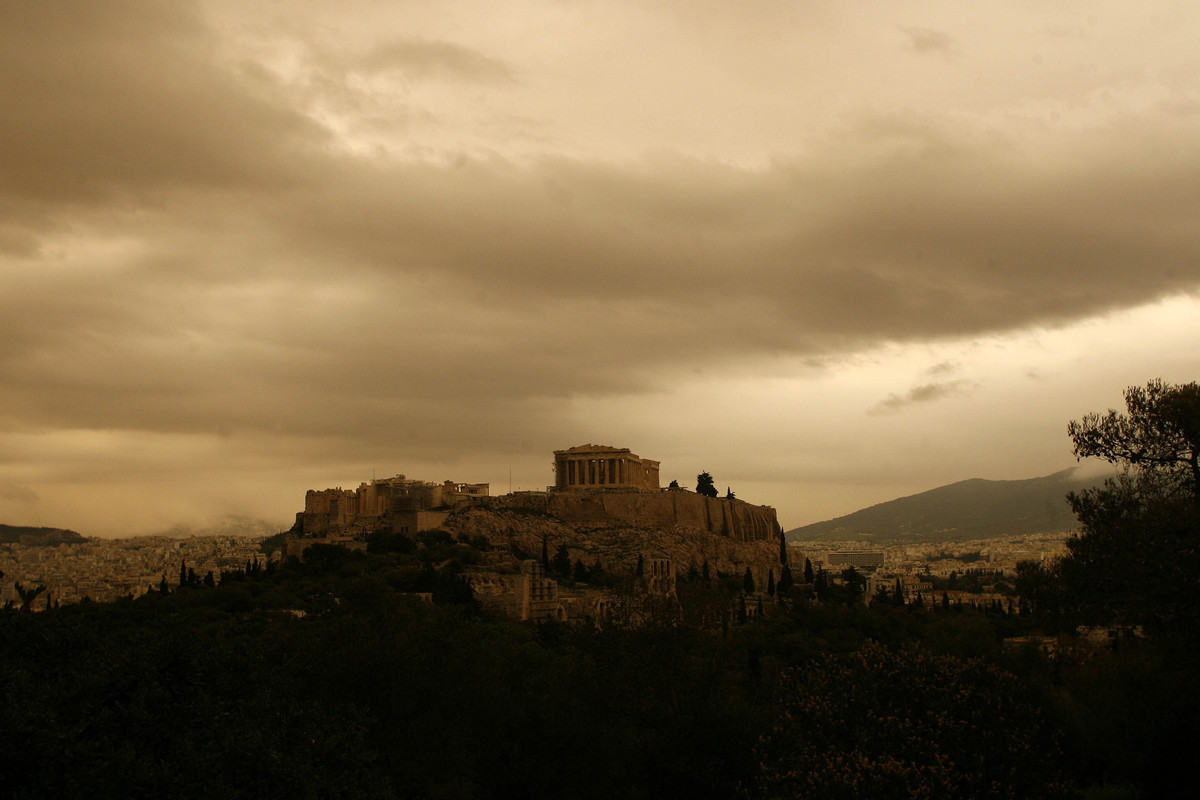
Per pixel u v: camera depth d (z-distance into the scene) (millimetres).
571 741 87938
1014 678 65938
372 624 104250
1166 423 78188
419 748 93812
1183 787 67750
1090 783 71812
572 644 109375
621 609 105562
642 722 93812
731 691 97875
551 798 85938
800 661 157125
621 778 89375
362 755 66000
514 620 198875
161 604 187000
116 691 62844
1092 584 74625
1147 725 68438
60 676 64750
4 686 56875
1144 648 76062
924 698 64562
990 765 60594
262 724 65000
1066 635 109500
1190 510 69875
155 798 53031
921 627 196625
